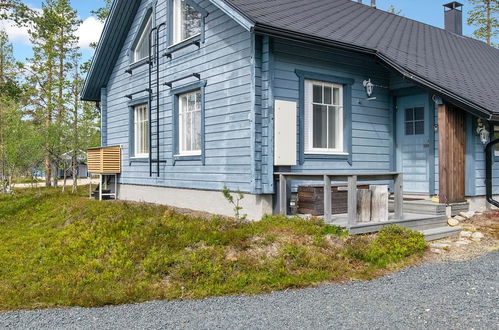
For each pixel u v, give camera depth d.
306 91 7.78
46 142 15.53
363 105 8.52
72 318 3.94
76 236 6.78
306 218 6.52
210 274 4.88
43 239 6.89
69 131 15.98
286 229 6.10
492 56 12.55
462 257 5.83
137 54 11.45
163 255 5.38
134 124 11.44
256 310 4.03
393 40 9.41
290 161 7.08
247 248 5.48
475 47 12.95
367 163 8.56
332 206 7.29
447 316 3.76
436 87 7.22
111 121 12.57
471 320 3.66
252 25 6.42
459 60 10.04
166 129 9.75
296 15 8.16
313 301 4.24
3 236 7.58
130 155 11.35
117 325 3.73
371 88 8.48
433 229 6.96
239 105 7.46
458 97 7.05
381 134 8.85
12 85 17.12
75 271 5.21
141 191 10.84
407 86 8.66
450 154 7.61
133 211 7.98
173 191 9.45
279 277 4.84
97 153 11.52
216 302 4.29
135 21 11.26
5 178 16.42
